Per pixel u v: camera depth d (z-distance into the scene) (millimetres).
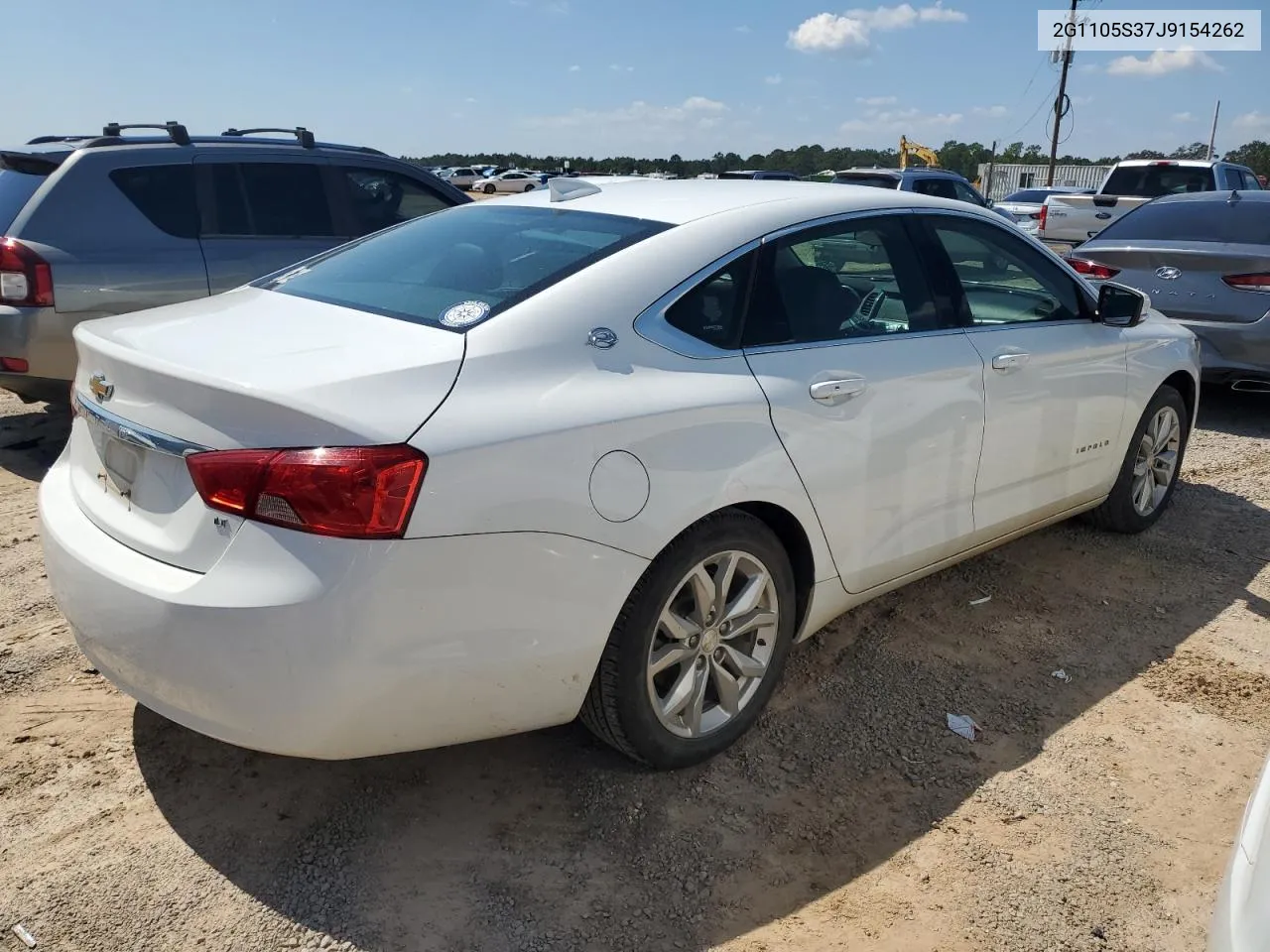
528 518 2305
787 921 2359
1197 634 3812
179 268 5566
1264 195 6957
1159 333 4574
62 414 6430
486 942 2268
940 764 2975
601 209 3127
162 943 2227
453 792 2764
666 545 2574
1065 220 15359
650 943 2283
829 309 3133
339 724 2215
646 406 2531
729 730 2932
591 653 2486
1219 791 2873
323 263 3352
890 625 3818
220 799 2703
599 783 2814
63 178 5297
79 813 2629
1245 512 5141
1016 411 3664
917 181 15086
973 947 2295
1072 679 3467
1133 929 2365
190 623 2188
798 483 2881
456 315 2590
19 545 4309
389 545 2145
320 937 2262
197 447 2246
